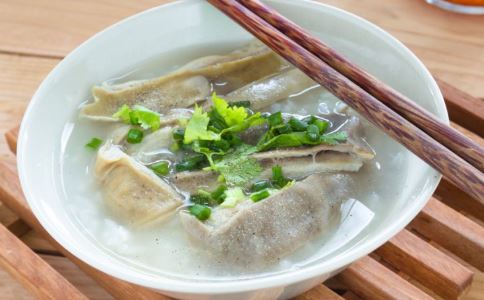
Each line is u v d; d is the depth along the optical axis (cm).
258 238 36
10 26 49
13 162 43
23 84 46
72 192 39
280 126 39
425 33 49
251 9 40
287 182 38
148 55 43
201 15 43
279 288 33
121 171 38
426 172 36
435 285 38
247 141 39
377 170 39
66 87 41
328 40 42
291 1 42
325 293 37
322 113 41
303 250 37
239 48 44
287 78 42
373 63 41
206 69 42
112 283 38
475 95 45
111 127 41
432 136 36
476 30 49
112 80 43
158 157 39
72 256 39
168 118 40
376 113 36
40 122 39
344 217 38
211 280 36
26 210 40
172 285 33
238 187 38
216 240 36
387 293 37
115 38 42
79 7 50
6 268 39
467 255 39
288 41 39
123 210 38
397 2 51
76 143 40
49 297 37
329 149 38
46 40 49
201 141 38
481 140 42
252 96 41
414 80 39
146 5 51
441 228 39
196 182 38
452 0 50
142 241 37
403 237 39
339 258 33
